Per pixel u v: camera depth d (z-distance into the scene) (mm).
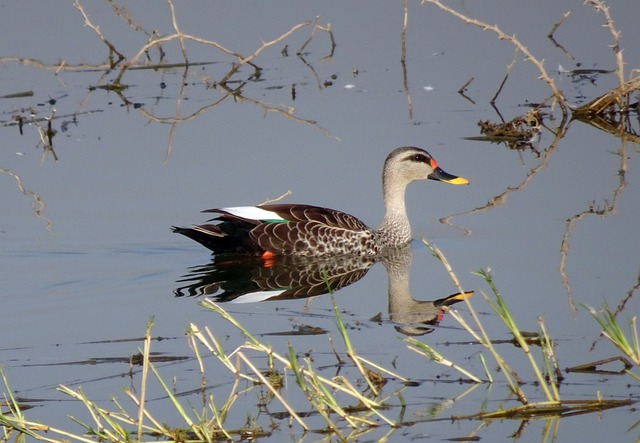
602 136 22891
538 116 23266
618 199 18703
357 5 32938
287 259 17344
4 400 11109
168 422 10422
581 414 10109
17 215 18031
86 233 17391
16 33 29359
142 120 23547
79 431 10305
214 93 25984
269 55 29203
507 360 11742
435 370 11516
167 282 15641
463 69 28047
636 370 11164
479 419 10086
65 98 25469
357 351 12281
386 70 28062
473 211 18828
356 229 17656
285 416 10383
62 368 12055
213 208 18438
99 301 14695
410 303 14445
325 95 25719
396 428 9945
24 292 15070
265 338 12922
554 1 32281
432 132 22844
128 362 12188
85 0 31750
